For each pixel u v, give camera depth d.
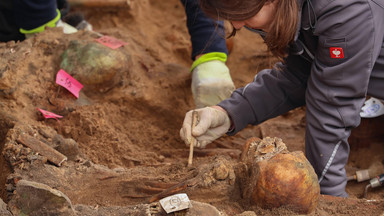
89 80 3.12
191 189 1.93
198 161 2.40
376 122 3.01
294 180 1.73
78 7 4.56
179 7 5.12
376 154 3.04
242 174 1.96
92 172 2.18
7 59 2.87
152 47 4.38
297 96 2.51
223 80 3.16
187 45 4.45
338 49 1.92
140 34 4.59
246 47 4.67
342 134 2.10
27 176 2.08
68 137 2.78
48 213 1.65
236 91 2.58
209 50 3.28
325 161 2.15
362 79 1.96
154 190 2.04
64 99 2.99
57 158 2.20
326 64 2.02
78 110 2.92
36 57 3.07
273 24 1.84
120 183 2.11
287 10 1.80
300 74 2.43
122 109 3.21
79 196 2.06
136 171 2.24
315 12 1.90
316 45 2.08
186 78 3.64
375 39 1.89
